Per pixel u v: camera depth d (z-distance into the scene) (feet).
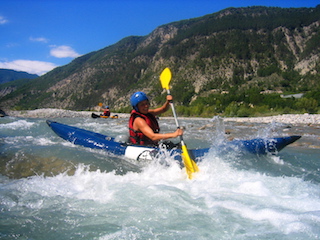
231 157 13.67
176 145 14.85
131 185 10.19
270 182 10.50
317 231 6.66
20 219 7.61
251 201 8.56
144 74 412.98
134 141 14.75
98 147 15.64
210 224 7.19
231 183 10.37
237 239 6.45
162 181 10.80
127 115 81.87
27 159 13.34
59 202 8.79
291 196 9.02
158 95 285.64
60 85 541.75
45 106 493.36
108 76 483.10
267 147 15.16
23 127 30.76
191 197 8.96
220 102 80.64
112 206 8.39
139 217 7.64
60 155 13.79
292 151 18.06
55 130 19.19
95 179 11.04
